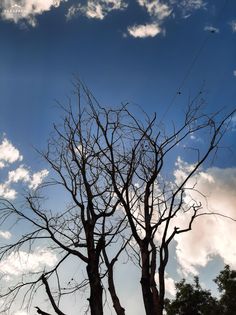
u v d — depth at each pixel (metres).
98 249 10.39
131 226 10.11
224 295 31.94
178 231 10.09
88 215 11.05
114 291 9.88
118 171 10.85
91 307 9.68
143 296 9.46
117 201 11.20
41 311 9.81
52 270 10.87
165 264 9.73
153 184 11.16
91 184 11.62
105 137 11.18
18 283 10.60
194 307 31.78
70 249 10.52
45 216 11.22
